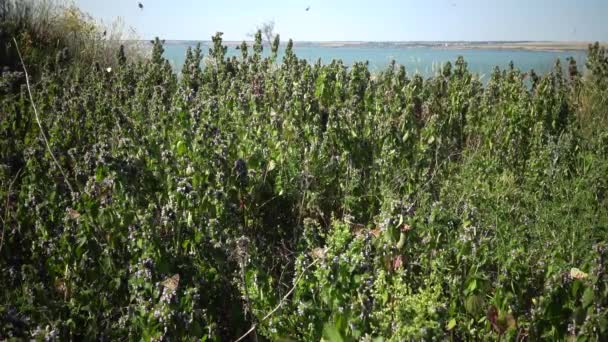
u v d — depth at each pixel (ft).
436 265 10.26
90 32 36.17
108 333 9.38
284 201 14.40
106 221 10.89
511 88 21.31
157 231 10.25
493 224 12.73
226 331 10.11
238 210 12.80
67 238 10.32
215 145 13.78
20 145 16.12
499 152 17.31
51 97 20.47
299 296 9.40
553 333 8.71
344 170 15.02
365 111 20.13
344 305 8.63
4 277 10.75
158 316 8.36
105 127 17.06
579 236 12.51
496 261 11.09
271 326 9.59
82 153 15.66
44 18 35.06
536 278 10.39
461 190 14.78
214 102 17.40
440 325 8.38
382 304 8.85
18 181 14.74
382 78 24.72
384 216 10.59
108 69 23.70
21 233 11.88
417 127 19.06
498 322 9.32
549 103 19.74
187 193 11.38
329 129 15.51
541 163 16.12
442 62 25.52
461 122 20.52
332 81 22.07
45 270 10.80
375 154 16.20
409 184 14.05
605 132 17.71
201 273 10.07
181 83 23.79
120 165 11.62
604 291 8.31
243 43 26.32
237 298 10.22
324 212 14.65
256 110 18.01
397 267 10.21
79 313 9.97
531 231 12.62
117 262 10.50
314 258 9.88
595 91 24.88
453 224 12.01
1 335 8.47
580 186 14.71
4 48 30.22
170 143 15.34
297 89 18.78
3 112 18.30
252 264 10.19
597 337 8.13
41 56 30.48
